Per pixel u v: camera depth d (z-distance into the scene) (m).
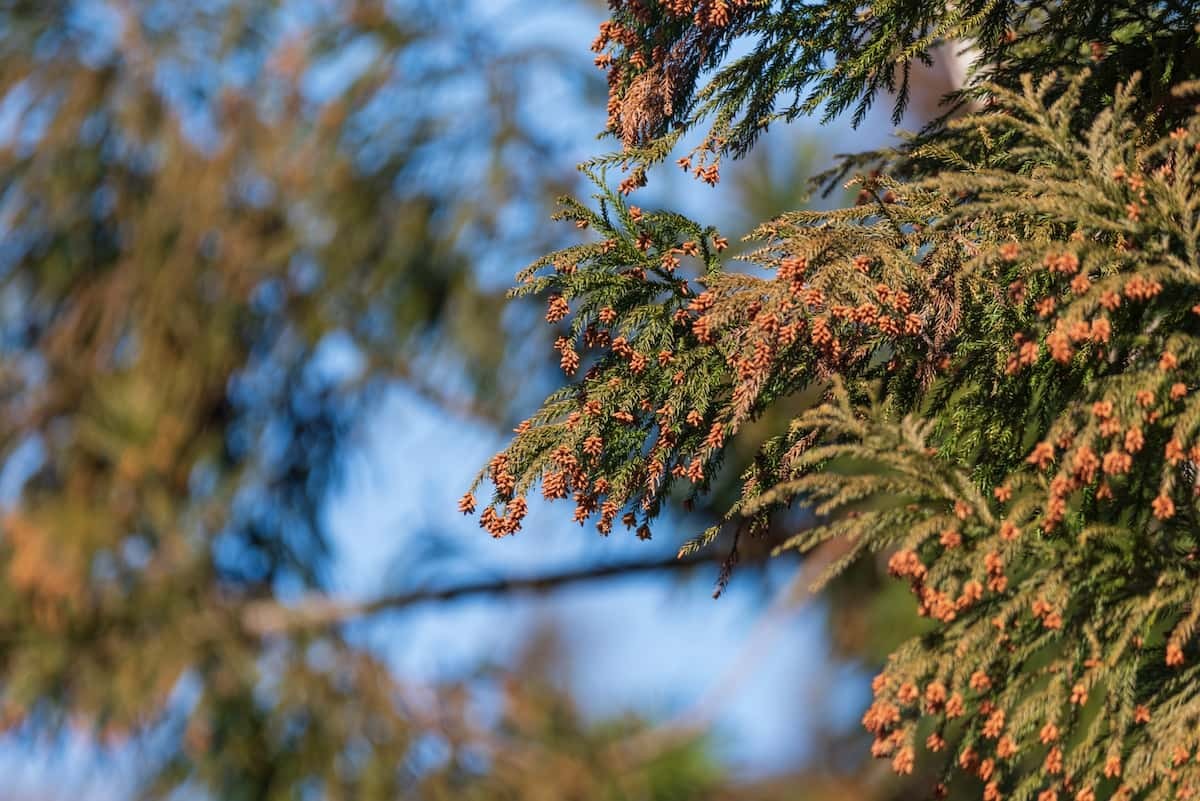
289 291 11.52
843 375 4.07
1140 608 3.74
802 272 3.76
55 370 11.53
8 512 10.74
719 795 9.98
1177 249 3.78
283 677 10.29
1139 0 4.47
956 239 3.95
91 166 12.00
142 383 11.33
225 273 11.57
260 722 10.12
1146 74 4.43
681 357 3.98
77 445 11.04
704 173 4.34
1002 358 4.04
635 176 4.18
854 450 3.74
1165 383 3.66
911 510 3.76
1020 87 4.55
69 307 11.70
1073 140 3.85
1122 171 3.76
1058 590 3.67
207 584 10.81
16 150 12.09
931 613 3.62
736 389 3.88
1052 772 3.81
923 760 9.13
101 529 10.70
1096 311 3.73
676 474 3.99
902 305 3.78
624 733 10.10
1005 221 4.00
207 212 11.63
